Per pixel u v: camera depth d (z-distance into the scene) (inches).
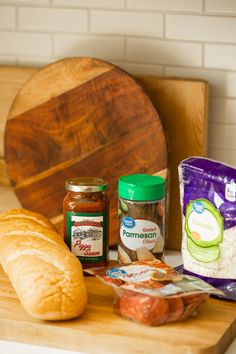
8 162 64.2
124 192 53.5
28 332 47.3
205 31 61.0
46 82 62.3
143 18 62.3
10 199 66.7
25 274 47.9
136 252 53.7
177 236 61.9
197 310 49.2
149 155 60.2
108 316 48.3
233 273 51.1
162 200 54.0
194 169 51.6
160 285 47.9
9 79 65.9
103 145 61.5
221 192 50.6
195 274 52.5
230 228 50.6
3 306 49.3
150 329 46.7
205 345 44.7
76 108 61.8
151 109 59.5
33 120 63.1
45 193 63.6
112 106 60.7
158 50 62.5
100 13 63.4
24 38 65.9
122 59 63.7
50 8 64.6
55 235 53.1
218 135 62.3
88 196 54.3
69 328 46.6
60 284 47.1
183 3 61.0
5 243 52.2
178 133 61.1
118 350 45.8
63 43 65.0
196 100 60.1
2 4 65.8
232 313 49.1
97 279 54.1
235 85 61.1
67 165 62.7
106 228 55.3
